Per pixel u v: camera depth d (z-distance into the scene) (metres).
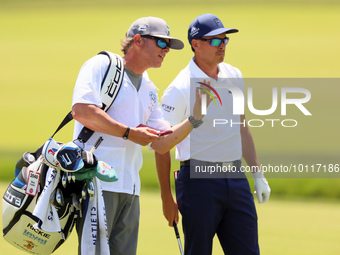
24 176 14.68
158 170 16.84
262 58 132.00
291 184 42.16
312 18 167.62
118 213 15.51
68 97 116.62
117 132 14.55
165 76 120.94
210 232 16.36
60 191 14.18
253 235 16.59
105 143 15.15
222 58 16.73
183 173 16.50
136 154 15.62
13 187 14.64
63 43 161.38
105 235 14.38
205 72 16.86
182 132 15.77
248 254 16.53
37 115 102.00
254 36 152.12
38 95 118.06
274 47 140.88
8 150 67.25
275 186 42.22
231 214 16.53
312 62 126.94
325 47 138.88
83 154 14.15
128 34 15.56
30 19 194.75
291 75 117.19
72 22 188.00
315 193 41.59
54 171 14.17
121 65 15.05
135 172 15.75
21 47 158.50
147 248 23.22
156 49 15.34
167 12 194.12
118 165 15.20
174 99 16.50
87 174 14.15
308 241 24.84
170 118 16.50
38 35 172.00
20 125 94.19
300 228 27.95
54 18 194.75
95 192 14.44
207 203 16.22
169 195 16.91
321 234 26.41
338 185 41.69
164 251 22.78
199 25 16.56
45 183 14.22
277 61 129.00
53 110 106.12
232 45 144.12
